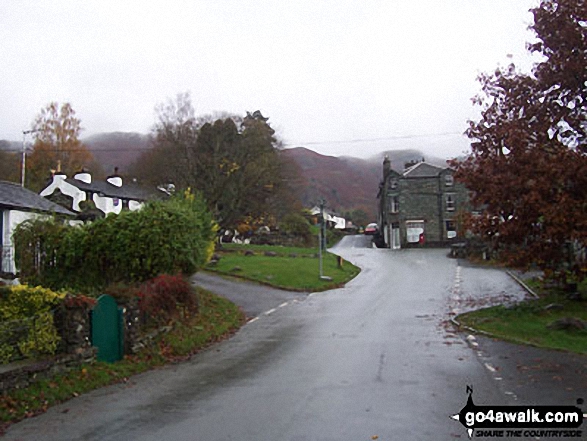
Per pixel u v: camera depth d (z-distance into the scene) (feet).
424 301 70.28
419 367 34.76
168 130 150.10
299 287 87.40
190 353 42.96
